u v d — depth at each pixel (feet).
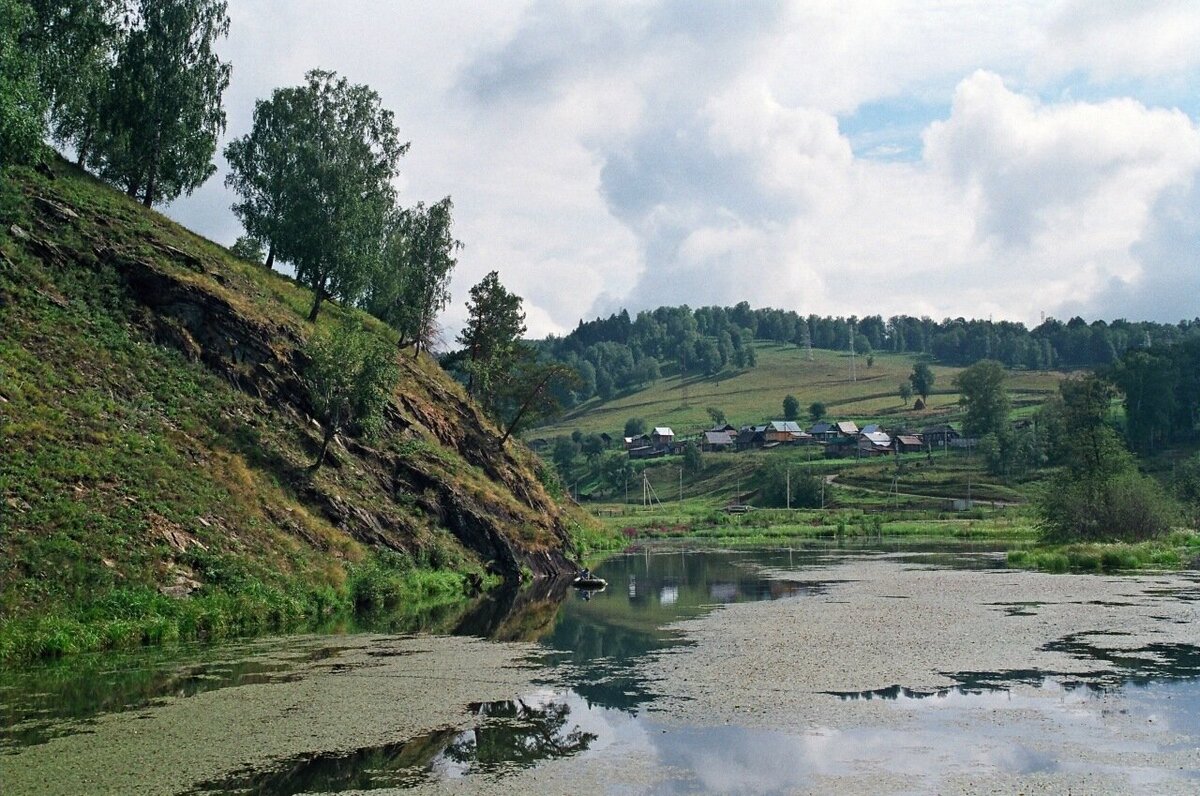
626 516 531.50
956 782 48.19
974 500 514.68
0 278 138.72
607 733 59.67
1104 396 473.26
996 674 76.43
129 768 52.06
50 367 129.70
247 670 82.33
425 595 150.10
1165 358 550.77
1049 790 46.70
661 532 427.74
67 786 48.91
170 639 98.53
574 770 51.52
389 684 76.13
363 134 222.07
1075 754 52.90
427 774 51.08
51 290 145.69
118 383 137.49
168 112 206.59
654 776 50.16
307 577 127.24
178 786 48.96
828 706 65.92
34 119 135.13
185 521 117.91
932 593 143.23
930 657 84.94
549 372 286.87
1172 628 101.24
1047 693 69.05
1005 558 226.79
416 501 178.09
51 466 110.01
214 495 128.06
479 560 181.16
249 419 155.12
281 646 96.58
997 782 48.06
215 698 70.49
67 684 75.25
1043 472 558.15
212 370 159.43
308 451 162.40
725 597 148.77
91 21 183.42
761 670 80.12
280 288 217.36
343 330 167.22
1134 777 48.62
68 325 141.28
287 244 219.20
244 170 240.12
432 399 236.84
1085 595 135.23
